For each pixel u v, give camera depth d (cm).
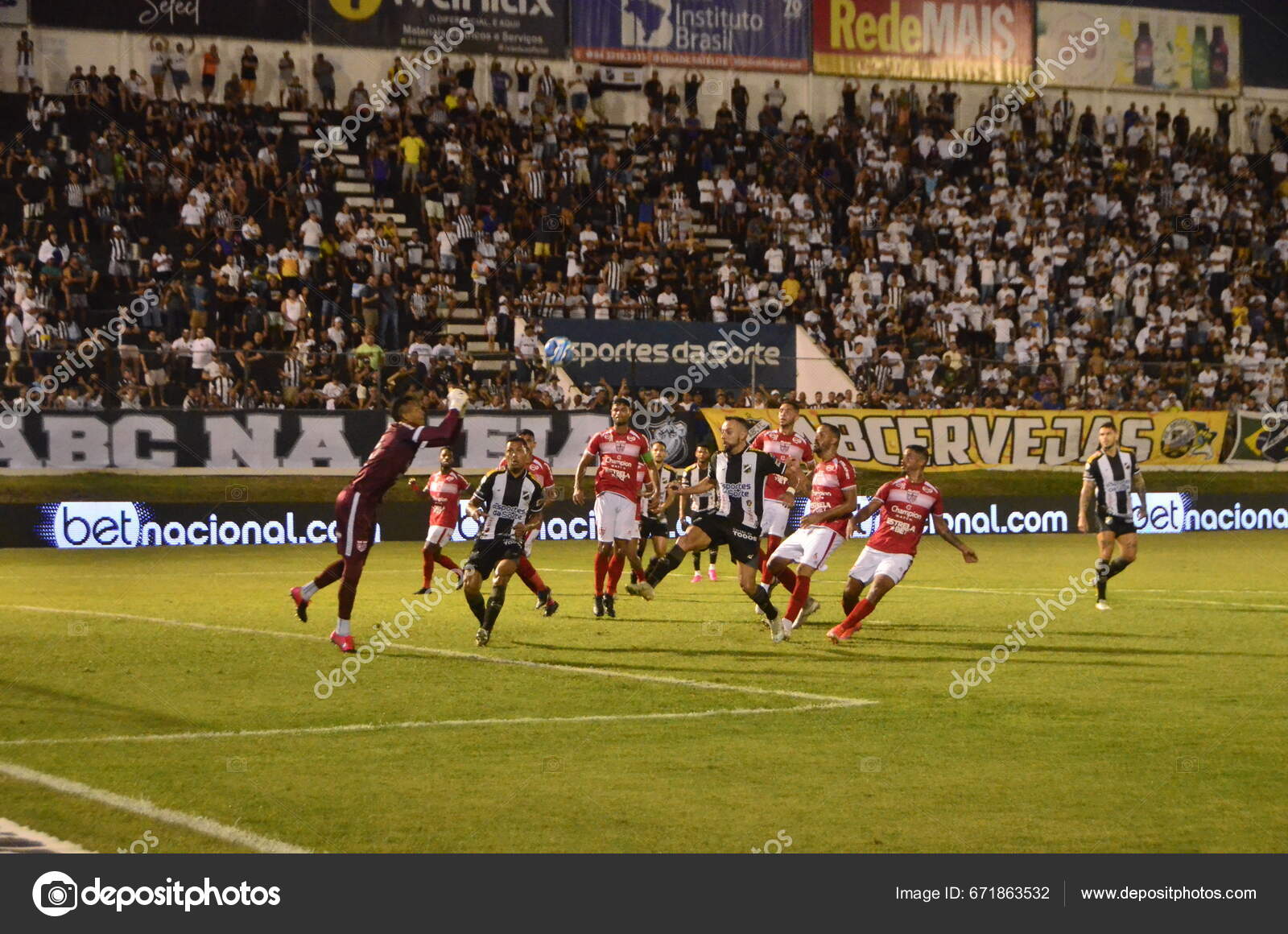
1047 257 3350
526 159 3256
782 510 1463
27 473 2336
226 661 1039
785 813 611
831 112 3744
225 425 2436
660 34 3600
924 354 3038
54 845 566
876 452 2692
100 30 3191
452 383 2558
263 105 3203
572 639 1181
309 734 771
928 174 3522
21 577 1803
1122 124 3844
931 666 1027
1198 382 2895
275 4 3334
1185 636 1211
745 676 973
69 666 1014
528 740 754
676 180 3409
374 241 2911
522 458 1145
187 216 2895
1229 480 2894
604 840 574
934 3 3772
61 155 2981
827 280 3222
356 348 2725
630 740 755
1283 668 1024
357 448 2498
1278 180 3859
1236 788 654
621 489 1371
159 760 704
